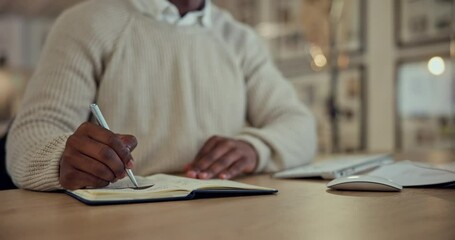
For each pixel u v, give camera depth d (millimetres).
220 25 1169
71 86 862
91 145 600
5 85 3764
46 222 424
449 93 2227
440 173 685
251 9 3256
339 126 2721
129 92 959
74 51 898
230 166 820
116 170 596
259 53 1204
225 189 566
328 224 408
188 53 1034
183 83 1008
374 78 2553
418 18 2357
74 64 886
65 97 845
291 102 1144
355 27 2629
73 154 609
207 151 835
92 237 365
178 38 1029
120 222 419
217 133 1047
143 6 1012
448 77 2232
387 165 806
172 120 995
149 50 989
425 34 2326
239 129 1100
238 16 3365
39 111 804
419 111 2359
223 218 435
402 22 2426
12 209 494
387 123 2496
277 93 1153
